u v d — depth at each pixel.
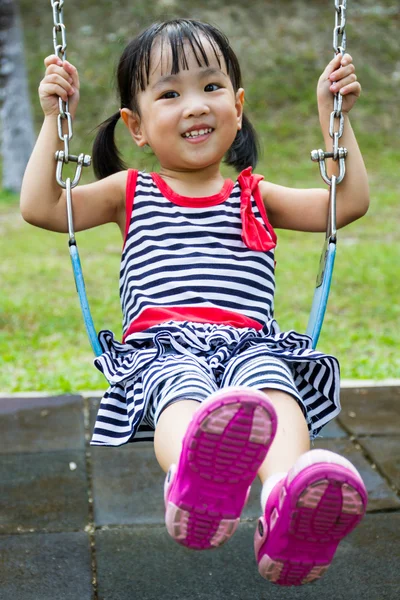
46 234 9.45
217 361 1.97
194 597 2.45
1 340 5.52
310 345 2.07
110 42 14.80
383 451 3.56
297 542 1.66
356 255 8.27
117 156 2.66
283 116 13.44
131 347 2.14
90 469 3.40
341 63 2.30
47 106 2.23
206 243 2.24
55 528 2.88
